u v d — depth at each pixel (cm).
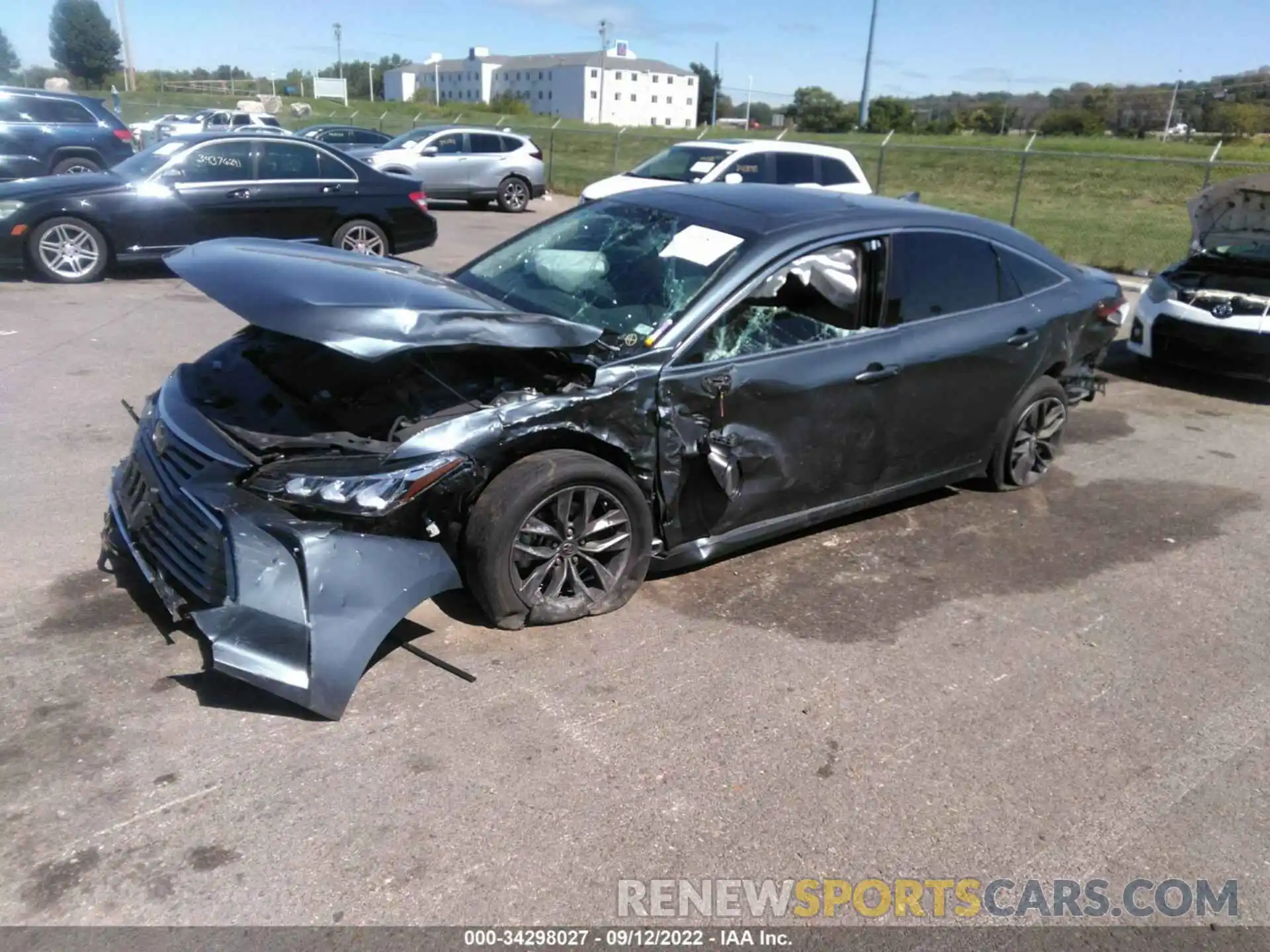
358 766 294
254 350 406
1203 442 689
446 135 1909
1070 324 531
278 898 245
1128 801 303
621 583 389
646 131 3231
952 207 2278
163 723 308
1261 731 343
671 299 400
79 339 773
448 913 244
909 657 378
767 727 327
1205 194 834
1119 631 409
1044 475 576
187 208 1015
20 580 389
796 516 437
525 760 302
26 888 242
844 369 424
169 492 343
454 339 332
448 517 346
